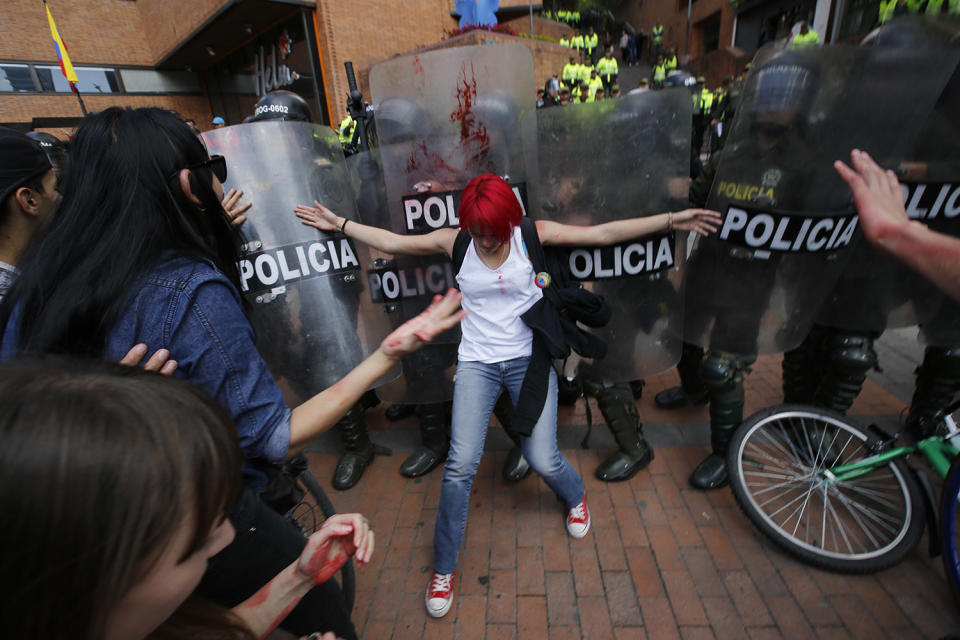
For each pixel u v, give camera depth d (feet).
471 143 5.90
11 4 36.19
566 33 51.19
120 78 41.93
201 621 1.90
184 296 2.77
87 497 1.10
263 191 5.49
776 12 48.16
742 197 5.60
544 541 6.70
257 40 35.88
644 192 5.84
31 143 3.93
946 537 5.41
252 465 3.35
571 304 5.46
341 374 6.04
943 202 5.73
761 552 6.32
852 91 5.02
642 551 6.45
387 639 5.59
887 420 8.63
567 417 9.49
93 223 2.76
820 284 5.87
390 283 6.53
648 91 5.50
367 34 32.53
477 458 5.62
